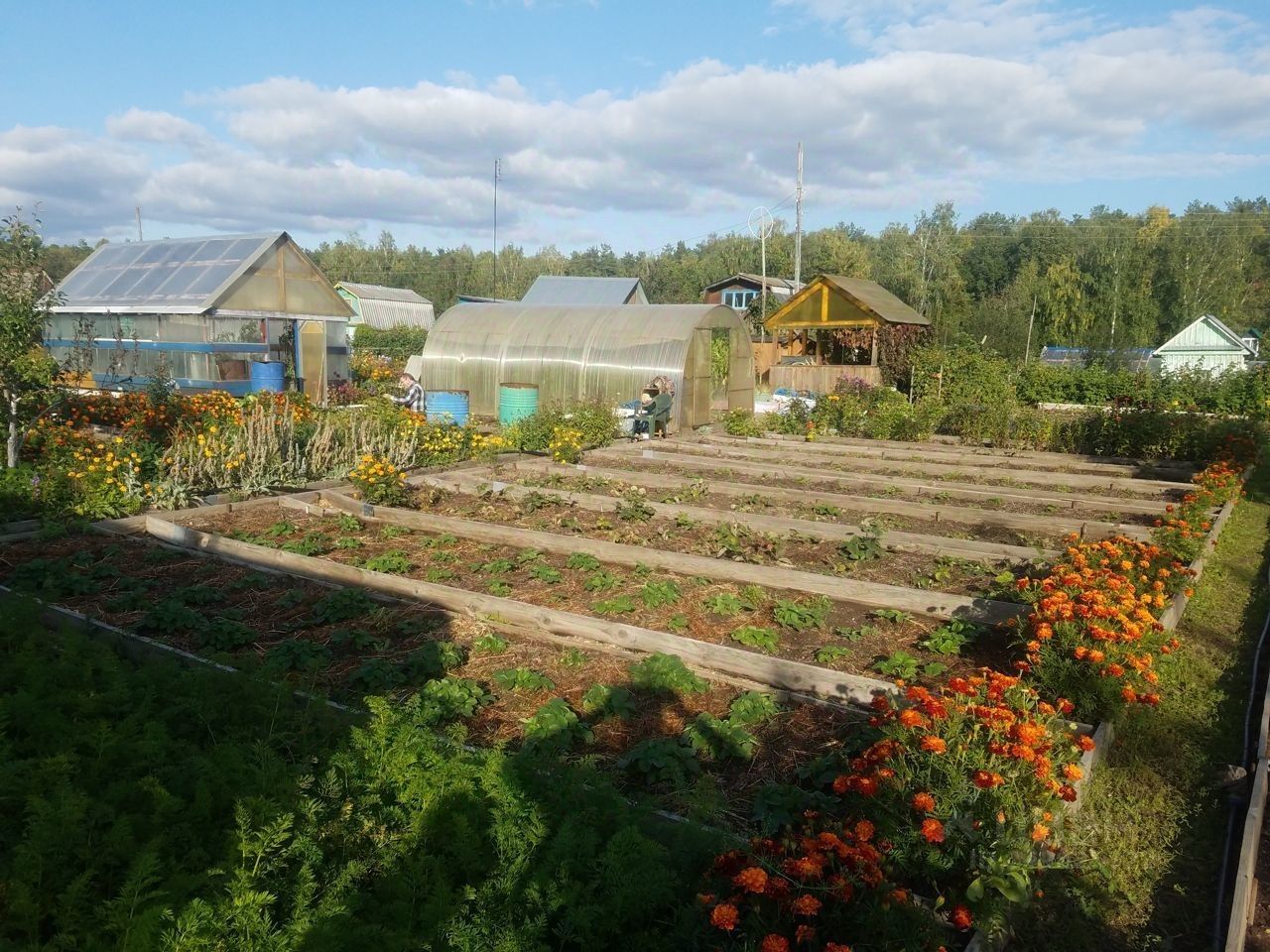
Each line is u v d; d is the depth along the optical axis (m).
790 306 29.75
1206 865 3.92
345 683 5.36
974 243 85.88
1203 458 16.05
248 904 2.59
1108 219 89.69
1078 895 3.69
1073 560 6.75
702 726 4.71
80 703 4.12
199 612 6.61
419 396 18.06
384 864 3.15
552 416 16.50
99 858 2.90
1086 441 17.36
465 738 4.57
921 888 3.45
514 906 2.92
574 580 7.58
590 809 3.40
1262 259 77.00
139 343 22.59
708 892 3.03
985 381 20.36
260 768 3.54
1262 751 4.63
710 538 8.82
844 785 3.55
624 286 40.62
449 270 89.94
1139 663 4.91
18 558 7.95
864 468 14.58
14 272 10.81
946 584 7.64
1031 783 3.58
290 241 23.20
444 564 7.98
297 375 23.53
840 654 5.93
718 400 22.28
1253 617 7.17
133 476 10.09
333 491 10.85
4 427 10.95
